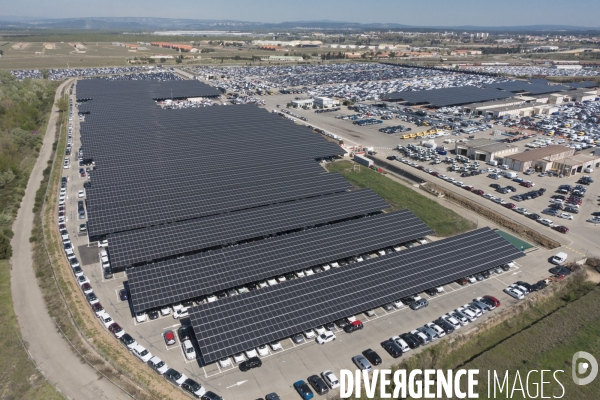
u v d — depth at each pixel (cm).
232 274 6875
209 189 10081
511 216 9700
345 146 14738
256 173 11112
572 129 17175
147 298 6241
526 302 6775
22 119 16288
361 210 9338
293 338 5878
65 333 5922
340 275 6875
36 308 6488
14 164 11744
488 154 13288
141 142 13825
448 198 10919
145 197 9625
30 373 5231
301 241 7838
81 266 7481
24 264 7694
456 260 7450
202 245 7762
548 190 11225
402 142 15562
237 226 8394
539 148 13588
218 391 5016
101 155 12562
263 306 6097
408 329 6141
